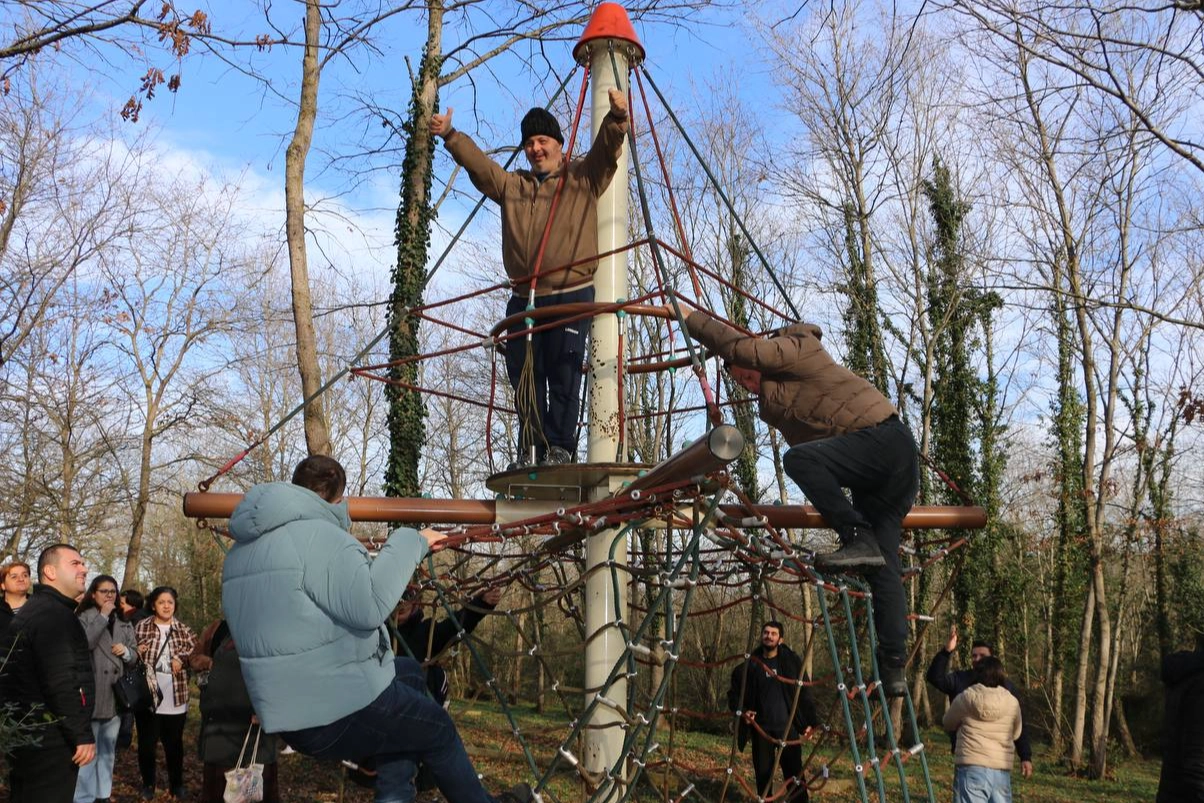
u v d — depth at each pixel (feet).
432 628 15.26
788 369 12.64
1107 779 52.80
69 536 65.10
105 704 22.76
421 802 28.37
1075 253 58.49
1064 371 65.46
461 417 92.79
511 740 38.45
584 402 17.60
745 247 70.03
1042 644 79.71
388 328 15.78
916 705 70.28
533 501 15.42
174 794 27.07
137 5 25.48
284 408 95.91
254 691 9.41
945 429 67.87
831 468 12.32
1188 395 42.29
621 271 16.14
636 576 17.80
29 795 16.48
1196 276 60.49
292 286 33.14
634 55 16.62
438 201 38.34
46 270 58.18
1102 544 64.34
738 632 66.59
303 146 33.86
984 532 68.39
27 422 64.59
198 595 86.63
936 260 67.36
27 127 54.24
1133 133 29.73
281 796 29.25
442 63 38.58
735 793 31.07
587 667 15.65
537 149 15.94
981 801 21.34
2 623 17.04
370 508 15.20
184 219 70.69
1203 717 16.51
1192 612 69.56
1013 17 27.73
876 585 12.76
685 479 11.43
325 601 9.36
